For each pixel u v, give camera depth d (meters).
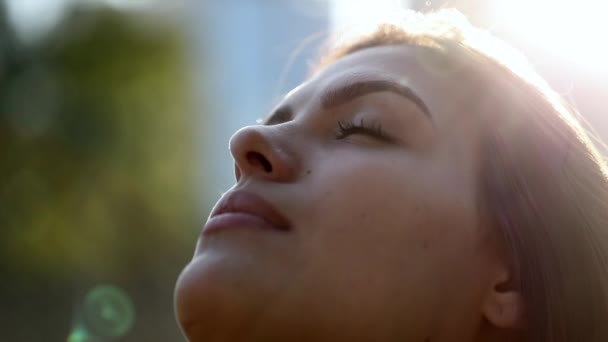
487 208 1.71
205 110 12.30
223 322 1.49
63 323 7.39
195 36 12.50
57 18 11.66
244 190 1.60
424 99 1.74
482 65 1.83
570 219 1.78
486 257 1.69
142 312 7.70
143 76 12.01
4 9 10.81
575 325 1.74
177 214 11.62
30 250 10.00
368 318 1.54
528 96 1.84
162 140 11.93
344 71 1.80
